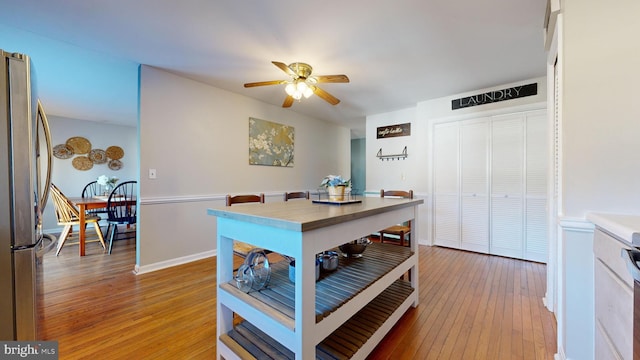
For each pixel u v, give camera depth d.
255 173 3.94
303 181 4.80
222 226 1.47
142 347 1.56
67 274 2.73
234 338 1.41
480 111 3.48
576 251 1.32
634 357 0.78
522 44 2.30
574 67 1.33
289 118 4.52
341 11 1.85
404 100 3.94
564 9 1.36
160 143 2.89
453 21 1.97
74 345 1.57
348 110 4.51
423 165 4.00
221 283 1.48
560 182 1.46
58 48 2.38
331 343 1.38
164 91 2.91
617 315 0.99
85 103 4.17
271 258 3.21
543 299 2.18
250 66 2.76
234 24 2.01
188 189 3.14
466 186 3.65
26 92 1.18
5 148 1.13
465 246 3.66
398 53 2.46
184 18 1.93
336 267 1.71
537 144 3.12
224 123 3.51
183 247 3.10
